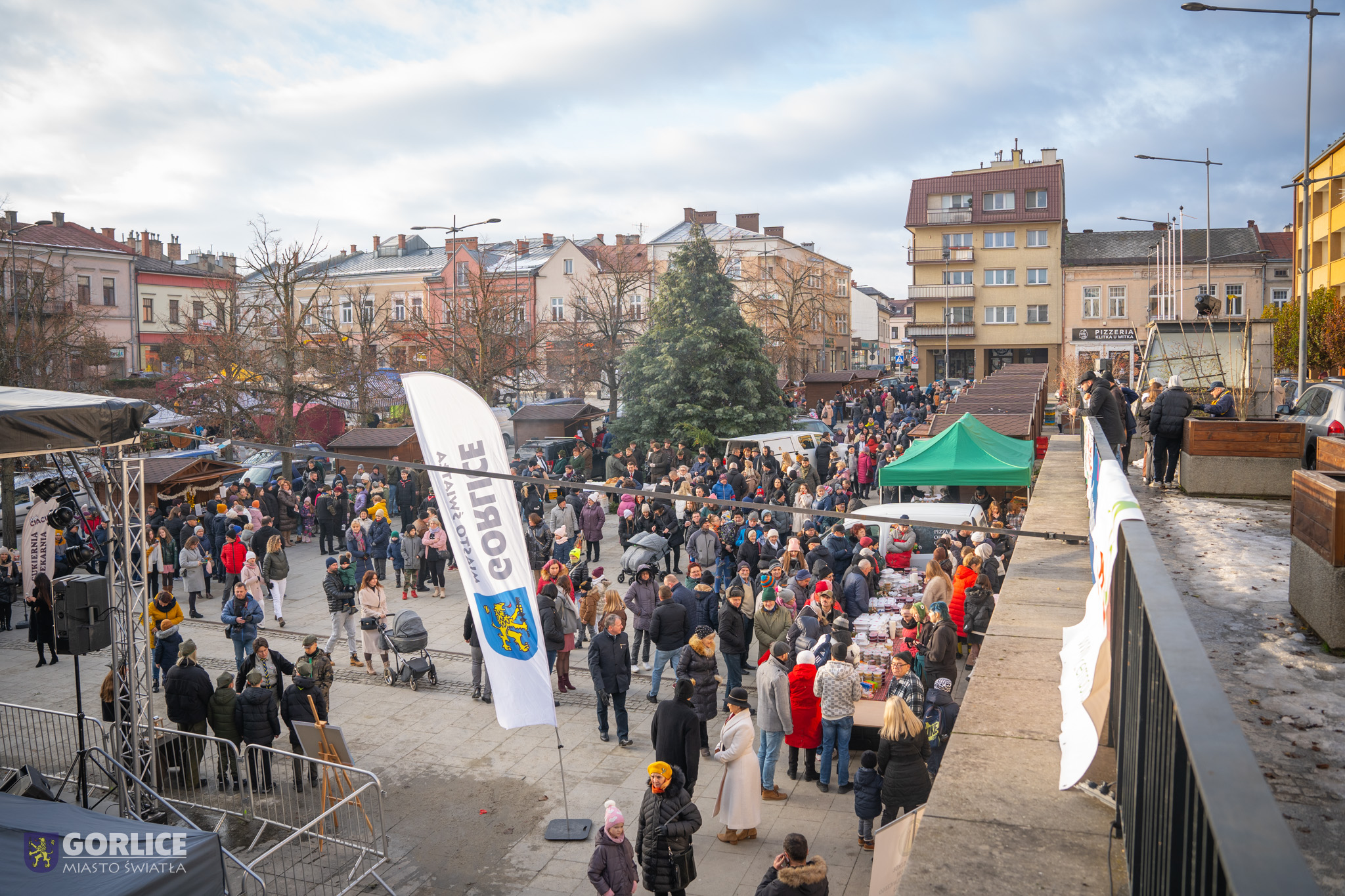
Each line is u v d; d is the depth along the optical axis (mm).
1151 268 62781
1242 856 1126
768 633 12688
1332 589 4996
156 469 21906
